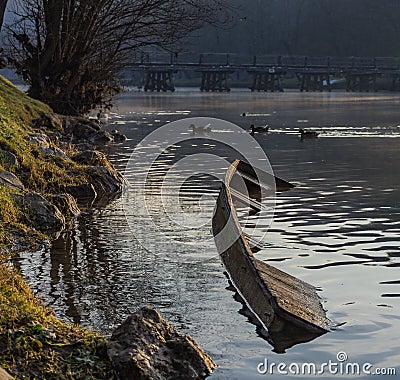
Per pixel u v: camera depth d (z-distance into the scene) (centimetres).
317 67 12962
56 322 894
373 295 1095
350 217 1655
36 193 1598
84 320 991
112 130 4166
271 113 5894
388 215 1675
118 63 4291
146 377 774
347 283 1154
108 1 3959
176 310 1037
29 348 793
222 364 855
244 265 1141
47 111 3606
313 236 1465
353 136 3844
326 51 15675
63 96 4050
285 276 1132
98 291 1117
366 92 12638
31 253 1336
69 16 3919
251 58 15050
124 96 9612
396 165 2597
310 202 1853
